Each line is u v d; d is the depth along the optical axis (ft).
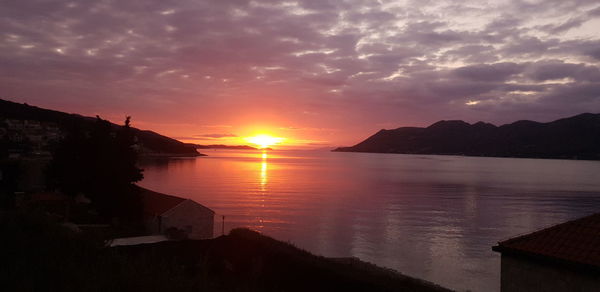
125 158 177.68
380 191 433.89
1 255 34.91
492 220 270.87
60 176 186.50
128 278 31.63
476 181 577.84
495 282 143.84
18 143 635.25
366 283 64.95
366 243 197.67
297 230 222.07
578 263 39.09
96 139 179.01
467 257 177.06
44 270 32.09
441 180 590.55
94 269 33.37
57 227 45.80
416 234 222.07
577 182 574.97
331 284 68.44
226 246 91.30
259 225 232.53
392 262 166.09
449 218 275.80
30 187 263.70
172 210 146.20
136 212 160.04
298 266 73.77
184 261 73.82
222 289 41.39
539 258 42.52
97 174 167.73
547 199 383.65
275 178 579.07
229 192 392.88
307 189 439.22
